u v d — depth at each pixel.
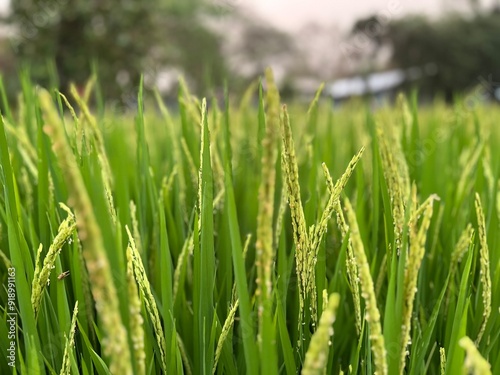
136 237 0.61
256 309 0.51
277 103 0.26
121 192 0.56
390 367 0.36
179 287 0.58
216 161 0.79
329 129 0.97
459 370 0.38
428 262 0.71
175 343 0.44
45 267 0.42
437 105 2.51
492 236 0.68
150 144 1.35
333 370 0.61
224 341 0.49
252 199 0.89
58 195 0.62
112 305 0.23
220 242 0.64
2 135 0.46
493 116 2.14
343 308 0.64
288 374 0.43
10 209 0.48
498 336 0.54
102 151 0.69
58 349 0.50
